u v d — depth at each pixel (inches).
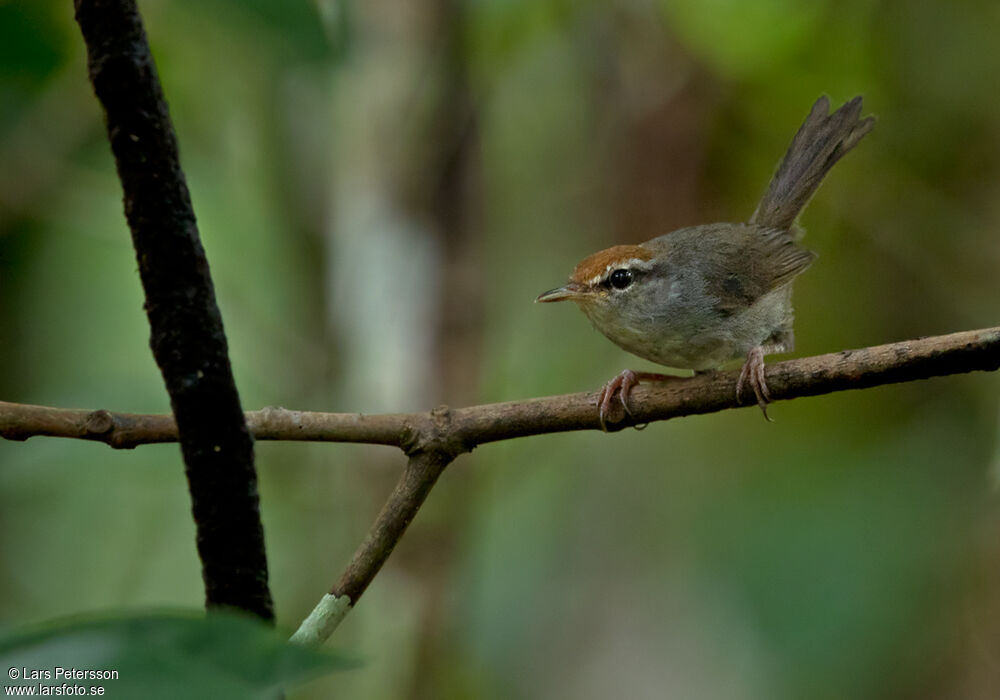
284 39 289.7
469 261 444.5
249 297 475.5
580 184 494.6
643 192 466.6
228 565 151.6
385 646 414.0
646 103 462.9
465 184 446.6
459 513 425.4
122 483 409.7
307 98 453.1
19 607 448.1
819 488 436.8
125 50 130.9
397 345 434.9
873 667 398.0
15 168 403.9
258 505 153.5
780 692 409.1
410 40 442.6
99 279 465.1
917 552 414.0
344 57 328.8
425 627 413.7
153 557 468.8
